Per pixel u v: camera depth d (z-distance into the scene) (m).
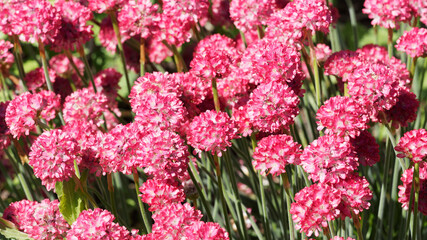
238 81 0.79
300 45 0.79
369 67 0.74
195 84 0.77
